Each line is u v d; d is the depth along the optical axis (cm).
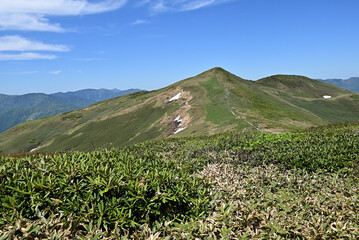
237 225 381
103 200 395
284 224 401
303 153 878
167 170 534
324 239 383
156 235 327
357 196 541
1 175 460
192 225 364
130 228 372
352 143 980
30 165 537
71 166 465
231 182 643
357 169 753
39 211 357
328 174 739
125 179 444
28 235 303
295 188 622
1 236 300
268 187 633
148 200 400
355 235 385
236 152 1001
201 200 435
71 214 356
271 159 888
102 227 366
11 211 355
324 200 541
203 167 838
